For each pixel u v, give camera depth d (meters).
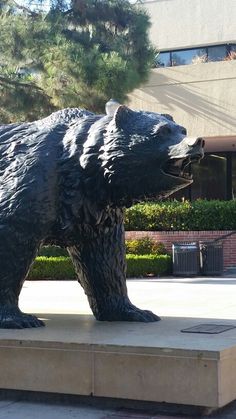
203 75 20.58
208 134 20.55
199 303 8.82
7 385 4.96
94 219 5.43
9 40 16.11
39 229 5.27
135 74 16.30
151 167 5.00
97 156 5.22
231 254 17.80
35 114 16.83
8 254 5.28
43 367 4.84
